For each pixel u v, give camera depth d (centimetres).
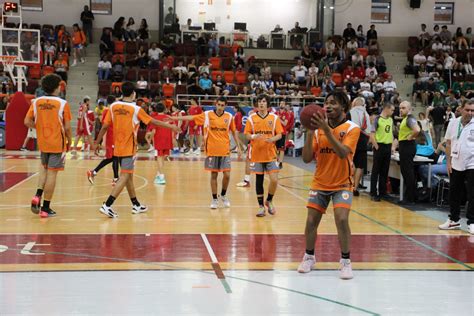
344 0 2920
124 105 820
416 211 928
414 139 984
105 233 712
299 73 2594
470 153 747
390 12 2950
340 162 523
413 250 646
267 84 2470
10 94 2175
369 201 1031
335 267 564
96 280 504
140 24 2870
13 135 1888
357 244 674
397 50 2962
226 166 909
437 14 2959
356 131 520
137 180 1266
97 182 1209
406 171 988
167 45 2669
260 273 538
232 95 2369
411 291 488
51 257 584
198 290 479
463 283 515
